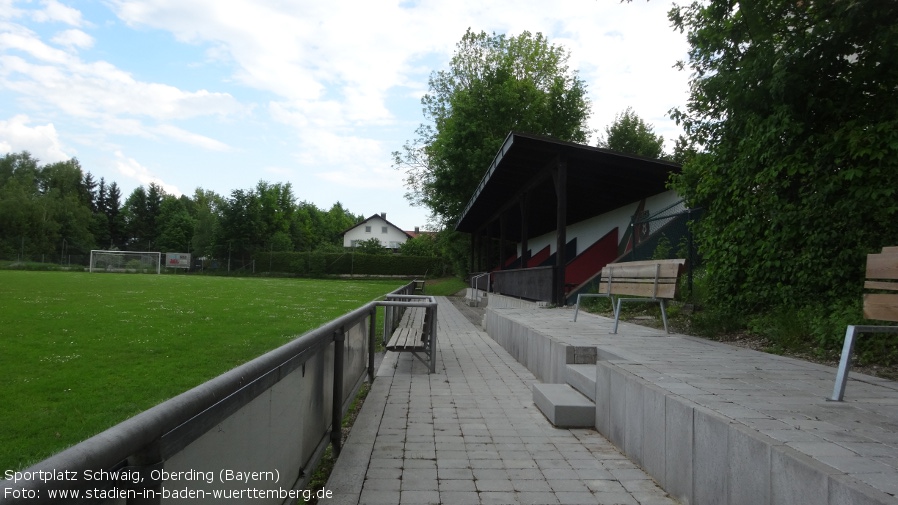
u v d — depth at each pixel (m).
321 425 3.82
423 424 5.01
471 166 31.98
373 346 7.13
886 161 5.58
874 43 5.61
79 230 72.50
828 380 4.01
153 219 85.88
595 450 4.22
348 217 112.62
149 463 1.47
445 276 58.12
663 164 12.99
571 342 6.14
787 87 6.13
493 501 3.25
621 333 7.11
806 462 2.20
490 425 4.97
